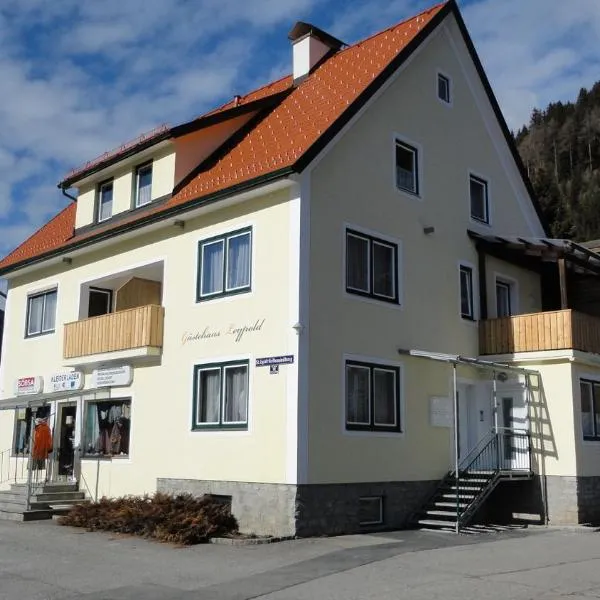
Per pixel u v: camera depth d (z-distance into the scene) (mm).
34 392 22625
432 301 18688
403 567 11086
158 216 18359
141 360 18922
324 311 15750
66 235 23062
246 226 16703
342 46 22641
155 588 9945
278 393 15312
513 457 18891
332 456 15383
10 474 22672
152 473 17984
